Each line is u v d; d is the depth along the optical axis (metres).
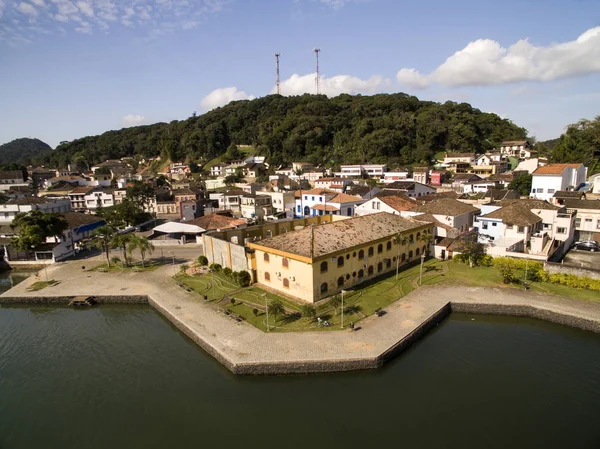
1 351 36.44
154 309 44.03
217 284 47.59
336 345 32.31
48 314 44.25
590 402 27.03
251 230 59.34
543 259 49.03
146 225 92.56
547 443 23.47
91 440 24.97
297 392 28.64
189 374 31.31
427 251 57.19
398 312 38.25
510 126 188.25
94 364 33.59
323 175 153.62
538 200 62.69
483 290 43.50
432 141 168.12
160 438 24.81
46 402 28.83
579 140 110.50
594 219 59.88
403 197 76.62
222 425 25.75
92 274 54.53
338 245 43.09
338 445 23.67
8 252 61.56
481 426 24.91
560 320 37.59
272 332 34.94
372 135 171.00
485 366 31.33
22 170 164.38
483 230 59.31
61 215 71.44
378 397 27.86
